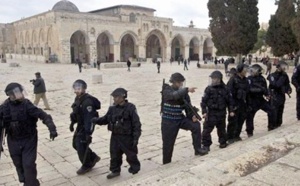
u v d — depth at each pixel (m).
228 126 6.80
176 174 3.83
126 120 5.14
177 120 5.50
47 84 21.72
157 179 3.85
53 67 41.97
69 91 18.12
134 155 5.27
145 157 6.54
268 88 7.91
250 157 4.29
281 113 8.01
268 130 7.83
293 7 27.31
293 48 36.84
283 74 7.81
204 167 4.02
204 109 6.25
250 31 36.38
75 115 5.52
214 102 6.17
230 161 4.18
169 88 5.47
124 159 6.39
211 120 6.21
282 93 7.82
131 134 5.20
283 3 27.86
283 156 4.31
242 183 3.43
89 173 5.68
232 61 41.53
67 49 52.41
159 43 69.00
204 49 78.44
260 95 7.30
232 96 6.64
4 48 73.25
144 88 19.30
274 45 38.06
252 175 3.65
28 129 4.39
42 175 5.62
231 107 6.29
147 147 7.23
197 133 5.56
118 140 5.22
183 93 5.24
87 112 5.34
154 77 27.59
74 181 5.33
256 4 36.34
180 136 8.05
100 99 14.80
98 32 55.88
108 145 7.40
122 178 5.37
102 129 8.88
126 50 65.56
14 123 4.26
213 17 38.09
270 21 38.41
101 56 63.22
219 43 38.41
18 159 4.42
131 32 60.44
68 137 8.20
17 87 4.27
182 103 5.49
